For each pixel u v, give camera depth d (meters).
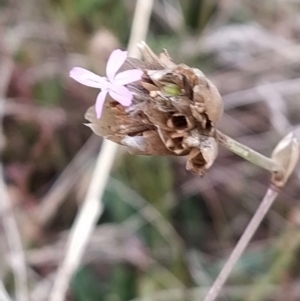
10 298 0.08
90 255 0.09
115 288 0.08
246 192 0.09
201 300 0.08
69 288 0.08
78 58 0.09
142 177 0.09
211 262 0.09
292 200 0.09
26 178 0.09
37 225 0.09
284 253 0.07
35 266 0.09
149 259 0.09
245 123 0.09
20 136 0.09
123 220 0.09
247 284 0.08
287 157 0.05
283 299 0.08
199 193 0.09
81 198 0.09
